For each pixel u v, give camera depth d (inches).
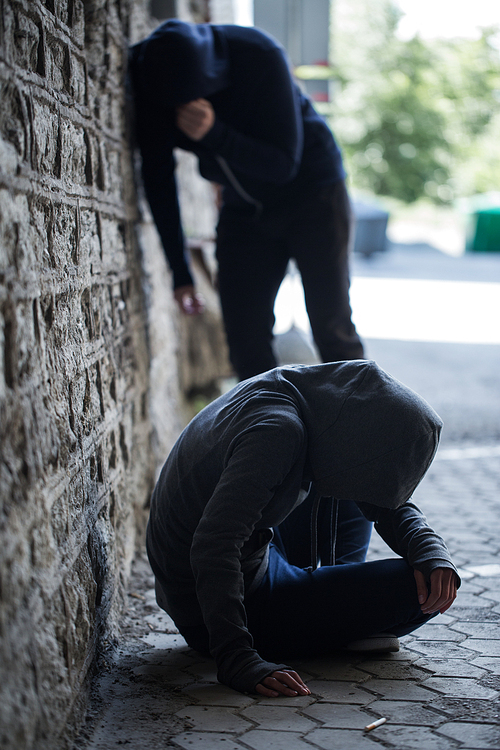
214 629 71.2
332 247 127.8
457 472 161.3
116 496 95.2
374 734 64.7
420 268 604.1
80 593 71.2
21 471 55.6
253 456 68.7
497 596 97.9
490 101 1045.8
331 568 80.9
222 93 119.0
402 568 79.5
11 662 50.6
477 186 1055.0
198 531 70.2
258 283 132.1
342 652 83.2
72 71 82.3
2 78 57.7
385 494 71.4
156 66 110.3
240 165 117.0
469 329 350.3
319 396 73.2
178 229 131.6
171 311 172.7
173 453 80.0
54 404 66.9
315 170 126.1
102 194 97.1
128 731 66.2
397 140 1034.1
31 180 63.1
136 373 119.0
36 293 62.6
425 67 1024.2
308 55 243.0
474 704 69.8
